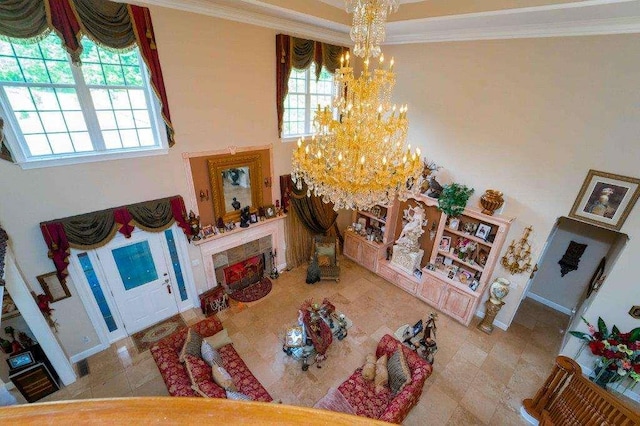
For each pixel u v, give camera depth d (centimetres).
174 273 575
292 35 557
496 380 493
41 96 379
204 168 535
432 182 614
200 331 485
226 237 609
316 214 747
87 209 439
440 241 638
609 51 400
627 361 433
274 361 512
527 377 500
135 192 475
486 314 589
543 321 631
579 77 430
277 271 729
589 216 466
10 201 382
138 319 554
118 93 432
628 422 313
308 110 672
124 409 52
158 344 434
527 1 364
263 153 608
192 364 400
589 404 358
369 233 771
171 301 588
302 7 478
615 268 455
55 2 340
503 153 529
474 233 593
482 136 546
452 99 565
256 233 655
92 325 499
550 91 459
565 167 472
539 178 501
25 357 423
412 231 661
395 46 616
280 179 656
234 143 559
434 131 607
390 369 438
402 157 319
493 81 509
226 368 449
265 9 464
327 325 530
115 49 392
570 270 640
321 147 329
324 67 636
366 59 299
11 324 435
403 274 690
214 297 603
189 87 473
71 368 462
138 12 392
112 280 503
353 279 736
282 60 553
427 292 651
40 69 371
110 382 468
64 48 360
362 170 297
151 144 482
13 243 397
